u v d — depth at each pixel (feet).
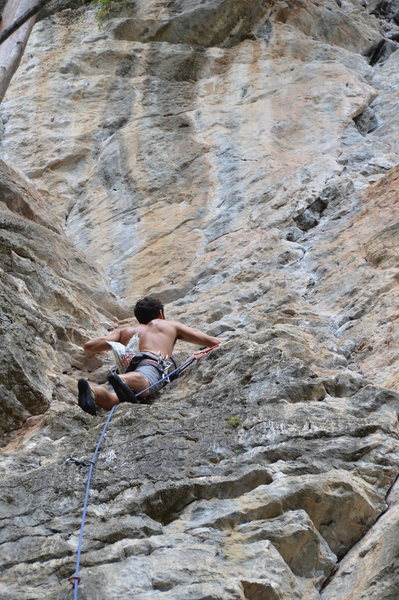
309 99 59.36
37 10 24.95
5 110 61.36
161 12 67.36
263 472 23.09
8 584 20.13
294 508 22.09
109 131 59.67
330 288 39.78
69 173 57.11
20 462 26.07
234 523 21.70
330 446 24.12
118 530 21.59
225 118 58.90
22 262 38.06
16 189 45.85
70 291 40.22
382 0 79.71
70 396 32.55
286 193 50.01
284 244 45.39
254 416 25.81
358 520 22.20
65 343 35.65
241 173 53.26
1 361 30.37
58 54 64.85
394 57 67.51
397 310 35.14
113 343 32.27
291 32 67.10
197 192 52.75
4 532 22.12
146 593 19.11
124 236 50.65
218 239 48.16
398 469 23.57
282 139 56.34
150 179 54.29
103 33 65.87
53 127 59.67
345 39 69.87
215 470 23.73
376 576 19.45
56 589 19.57
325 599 20.08
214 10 66.69
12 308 33.81
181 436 25.45
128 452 25.02
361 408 26.45
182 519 22.35
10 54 57.21
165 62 64.23
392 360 31.73
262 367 28.68
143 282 46.44
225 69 64.18
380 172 51.67
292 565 21.01
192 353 35.32
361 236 43.50
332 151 54.34
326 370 30.25
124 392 29.19
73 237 52.21
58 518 22.54
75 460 24.75
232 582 19.19
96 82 62.85
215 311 39.47
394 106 59.57
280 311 37.63
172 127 58.65
